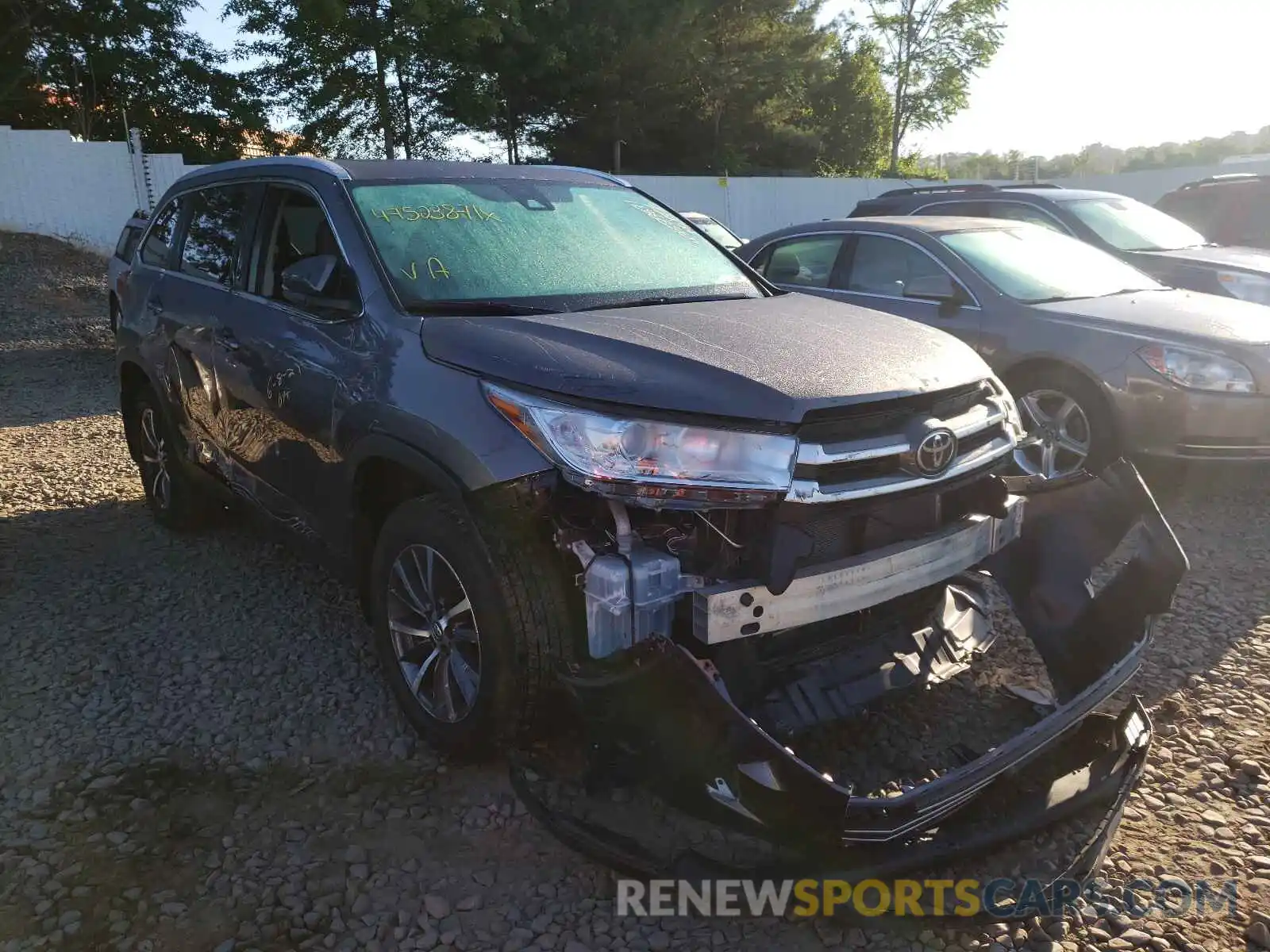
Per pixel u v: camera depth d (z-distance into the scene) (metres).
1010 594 3.46
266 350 3.76
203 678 3.72
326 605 4.36
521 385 2.70
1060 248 6.70
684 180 21.12
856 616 3.00
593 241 3.88
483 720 2.83
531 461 2.60
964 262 6.24
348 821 2.90
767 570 2.54
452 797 3.01
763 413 2.52
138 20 21.80
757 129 33.41
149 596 4.46
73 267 15.06
